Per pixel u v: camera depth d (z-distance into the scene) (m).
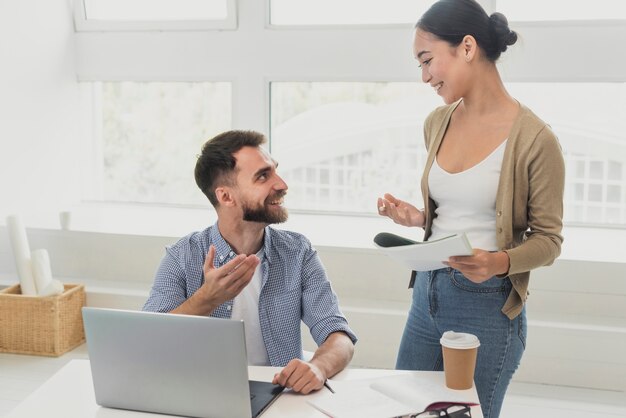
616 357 3.31
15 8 4.21
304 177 4.43
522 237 2.03
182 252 2.10
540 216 1.94
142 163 4.71
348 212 4.39
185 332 1.56
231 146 1.98
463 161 2.01
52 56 4.47
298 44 4.27
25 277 3.78
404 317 3.50
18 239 3.80
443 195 2.04
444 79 1.99
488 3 3.96
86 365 1.94
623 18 3.87
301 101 4.37
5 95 4.18
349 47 4.21
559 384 3.38
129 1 4.50
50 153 4.52
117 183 4.78
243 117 4.42
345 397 1.67
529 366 3.40
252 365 2.07
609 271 3.47
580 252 3.61
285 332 2.08
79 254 4.09
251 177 1.97
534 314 3.53
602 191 4.07
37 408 1.68
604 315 3.51
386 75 4.19
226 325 1.52
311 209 4.45
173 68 4.48
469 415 1.58
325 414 1.60
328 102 4.33
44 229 4.09
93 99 4.74
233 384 1.56
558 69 3.95
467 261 1.80
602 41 3.88
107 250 4.05
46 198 4.54
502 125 1.97
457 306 1.98
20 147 4.31
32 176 4.41
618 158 4.02
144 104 4.64
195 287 2.09
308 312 2.08
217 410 1.59
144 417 1.63
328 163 4.39
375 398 1.66
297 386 1.70
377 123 4.29
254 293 2.08
